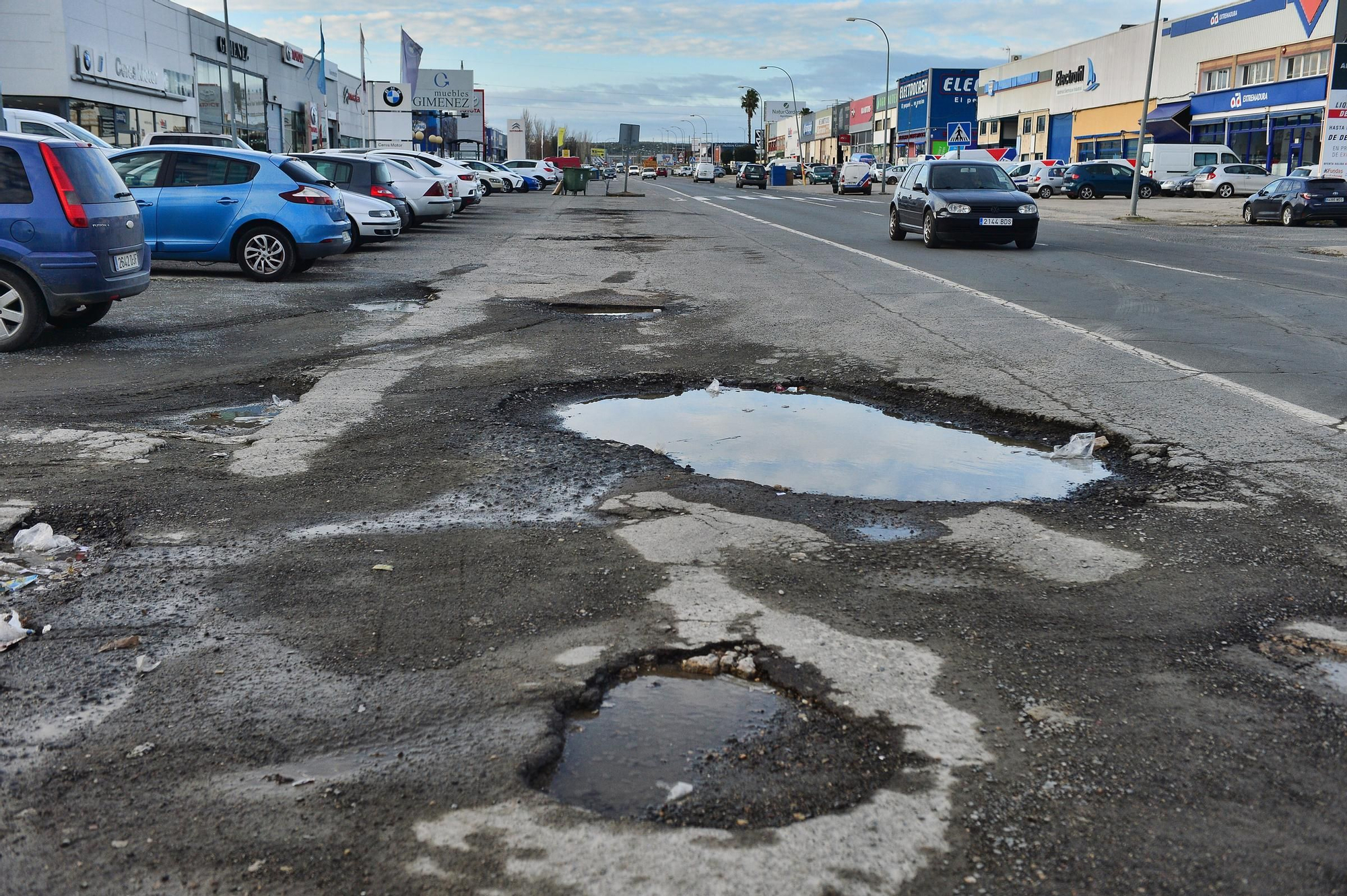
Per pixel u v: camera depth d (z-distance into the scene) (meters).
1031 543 4.14
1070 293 12.05
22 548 4.04
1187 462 5.22
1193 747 2.65
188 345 8.50
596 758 2.63
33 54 30.81
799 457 5.48
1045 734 2.71
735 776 2.53
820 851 2.22
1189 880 2.14
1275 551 4.03
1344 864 2.20
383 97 72.31
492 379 7.23
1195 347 8.50
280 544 4.10
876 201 45.03
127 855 2.21
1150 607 3.53
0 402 6.48
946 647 3.21
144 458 5.25
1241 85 46.41
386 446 5.52
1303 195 25.91
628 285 12.76
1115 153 57.59
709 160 109.50
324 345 8.52
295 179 13.38
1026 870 2.17
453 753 2.60
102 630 3.32
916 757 2.59
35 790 2.45
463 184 31.03
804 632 3.31
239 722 2.76
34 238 7.97
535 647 3.20
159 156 13.34
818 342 8.79
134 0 35.97
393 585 3.69
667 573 3.80
